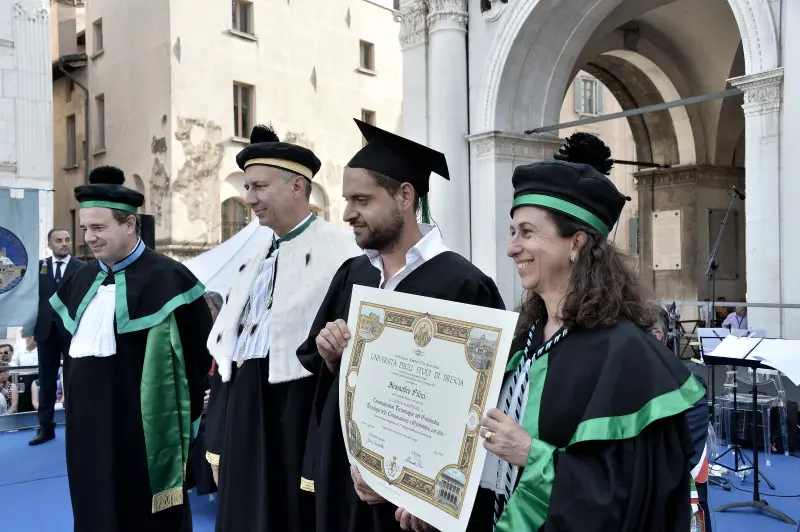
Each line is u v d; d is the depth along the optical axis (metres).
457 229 9.77
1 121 13.18
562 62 9.84
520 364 1.63
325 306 2.30
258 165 2.72
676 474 1.38
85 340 3.21
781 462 6.00
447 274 2.03
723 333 5.64
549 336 1.61
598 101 21.69
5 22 13.30
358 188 2.01
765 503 4.76
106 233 3.21
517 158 9.68
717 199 14.20
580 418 1.44
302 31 20.16
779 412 6.29
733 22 12.17
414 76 10.23
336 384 2.07
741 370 6.89
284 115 19.62
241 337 2.72
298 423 2.53
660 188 14.54
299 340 2.54
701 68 13.34
